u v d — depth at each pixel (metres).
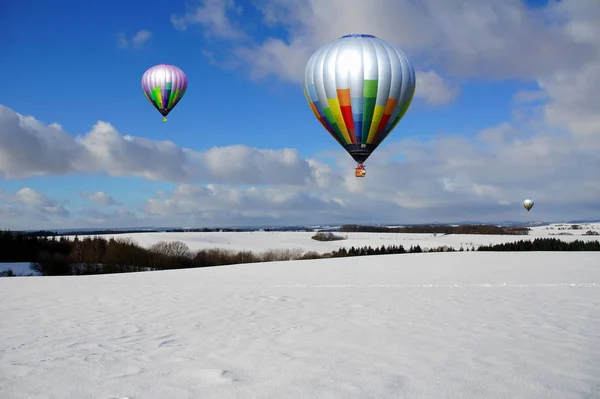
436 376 4.94
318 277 19.31
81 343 6.95
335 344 6.59
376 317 8.98
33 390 4.66
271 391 4.51
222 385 4.72
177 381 4.89
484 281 16.19
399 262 26.16
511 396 4.32
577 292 12.78
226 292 14.48
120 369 5.40
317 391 4.49
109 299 12.94
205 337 7.32
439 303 10.95
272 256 64.06
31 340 7.22
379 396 4.34
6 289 16.12
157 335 7.56
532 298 11.58
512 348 6.15
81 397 4.45
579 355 5.76
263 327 8.12
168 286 16.89
